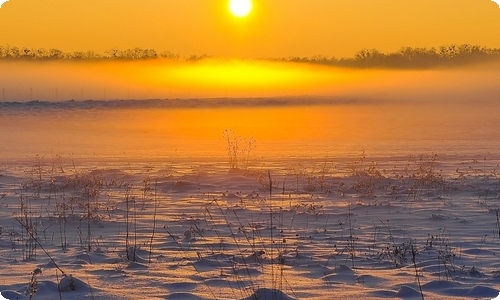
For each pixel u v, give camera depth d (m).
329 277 8.52
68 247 10.84
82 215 14.02
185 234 11.46
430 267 9.16
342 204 15.88
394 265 9.37
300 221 13.50
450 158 29.55
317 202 16.27
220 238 11.42
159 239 11.46
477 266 9.30
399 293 7.70
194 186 19.11
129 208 15.26
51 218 13.64
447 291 7.85
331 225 13.03
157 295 7.62
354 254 10.09
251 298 7.31
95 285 8.09
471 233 12.18
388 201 16.28
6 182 20.84
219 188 18.95
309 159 29.50
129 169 24.75
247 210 14.89
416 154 32.19
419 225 13.05
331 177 21.02
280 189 18.69
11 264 9.50
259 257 9.64
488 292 7.72
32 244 11.06
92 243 11.13
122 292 7.76
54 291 7.82
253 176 21.34
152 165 26.95
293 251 10.26
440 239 11.48
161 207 15.46
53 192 18.36
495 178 20.66
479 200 16.52
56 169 25.06
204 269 8.99
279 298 7.36
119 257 9.80
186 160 29.94
